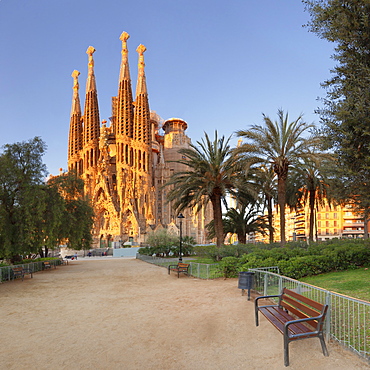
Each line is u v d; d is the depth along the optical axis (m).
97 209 117.25
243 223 36.97
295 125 24.91
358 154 12.77
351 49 12.96
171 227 115.94
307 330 6.16
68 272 27.23
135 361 6.10
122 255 73.75
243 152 25.53
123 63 129.25
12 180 26.69
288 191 37.84
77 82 146.00
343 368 5.46
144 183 123.81
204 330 7.88
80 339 7.50
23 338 7.74
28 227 26.39
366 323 7.66
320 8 13.28
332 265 16.69
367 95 11.71
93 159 127.50
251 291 12.95
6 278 20.98
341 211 101.38
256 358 6.05
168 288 15.13
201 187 30.34
